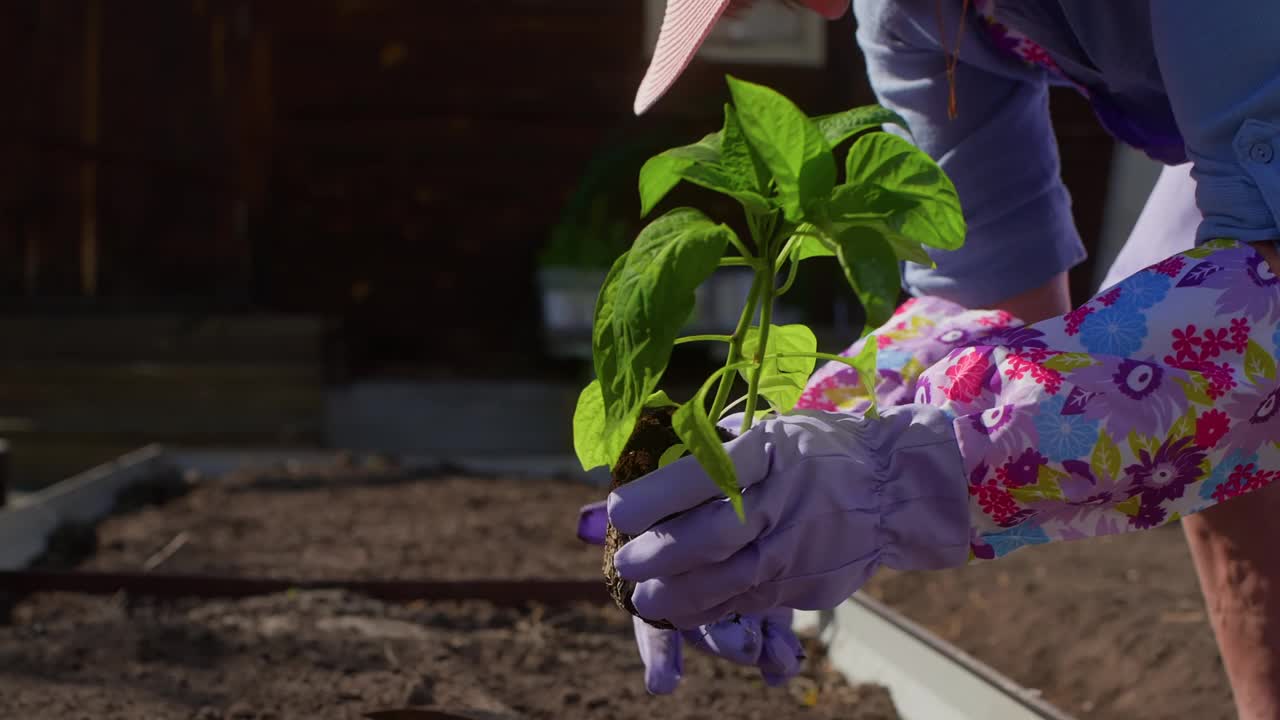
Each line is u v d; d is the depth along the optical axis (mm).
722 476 834
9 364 6141
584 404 1038
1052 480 917
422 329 8734
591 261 7230
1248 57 975
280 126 8594
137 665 1812
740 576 898
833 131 874
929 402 1003
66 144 7715
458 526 3307
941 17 1255
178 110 8219
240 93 8367
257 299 8586
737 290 6953
